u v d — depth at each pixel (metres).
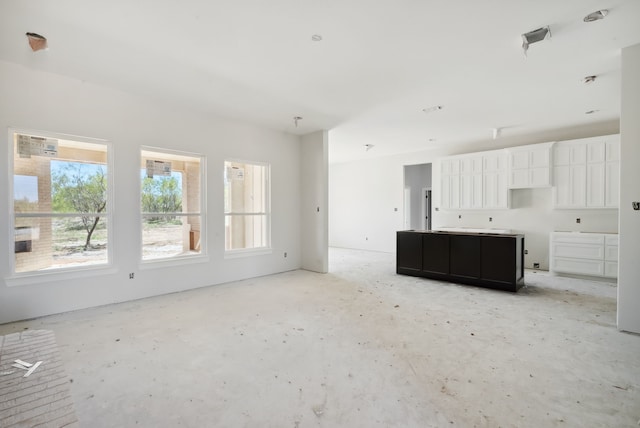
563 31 2.69
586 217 5.83
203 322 3.33
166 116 4.47
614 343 2.81
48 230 3.67
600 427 1.72
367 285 5.00
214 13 2.42
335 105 4.60
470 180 6.95
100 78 3.65
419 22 2.56
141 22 2.54
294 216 6.36
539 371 2.33
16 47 2.95
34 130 3.42
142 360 2.48
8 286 3.27
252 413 1.84
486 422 1.76
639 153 2.93
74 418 1.61
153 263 4.34
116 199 4.00
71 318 3.43
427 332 3.06
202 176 4.94
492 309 3.78
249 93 4.11
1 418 1.58
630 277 3.03
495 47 2.96
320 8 2.36
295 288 4.81
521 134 6.45
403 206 8.69
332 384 2.15
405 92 4.10
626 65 2.96
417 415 1.82
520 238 4.77
